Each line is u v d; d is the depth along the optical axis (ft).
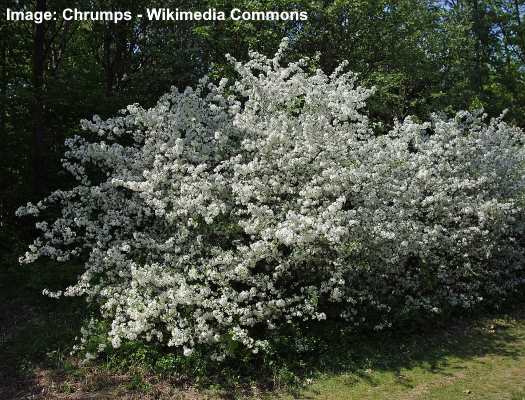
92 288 24.49
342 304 25.12
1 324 24.86
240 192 23.08
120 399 18.26
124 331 20.29
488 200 30.19
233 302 21.70
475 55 70.64
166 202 24.75
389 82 54.65
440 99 63.16
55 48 45.88
